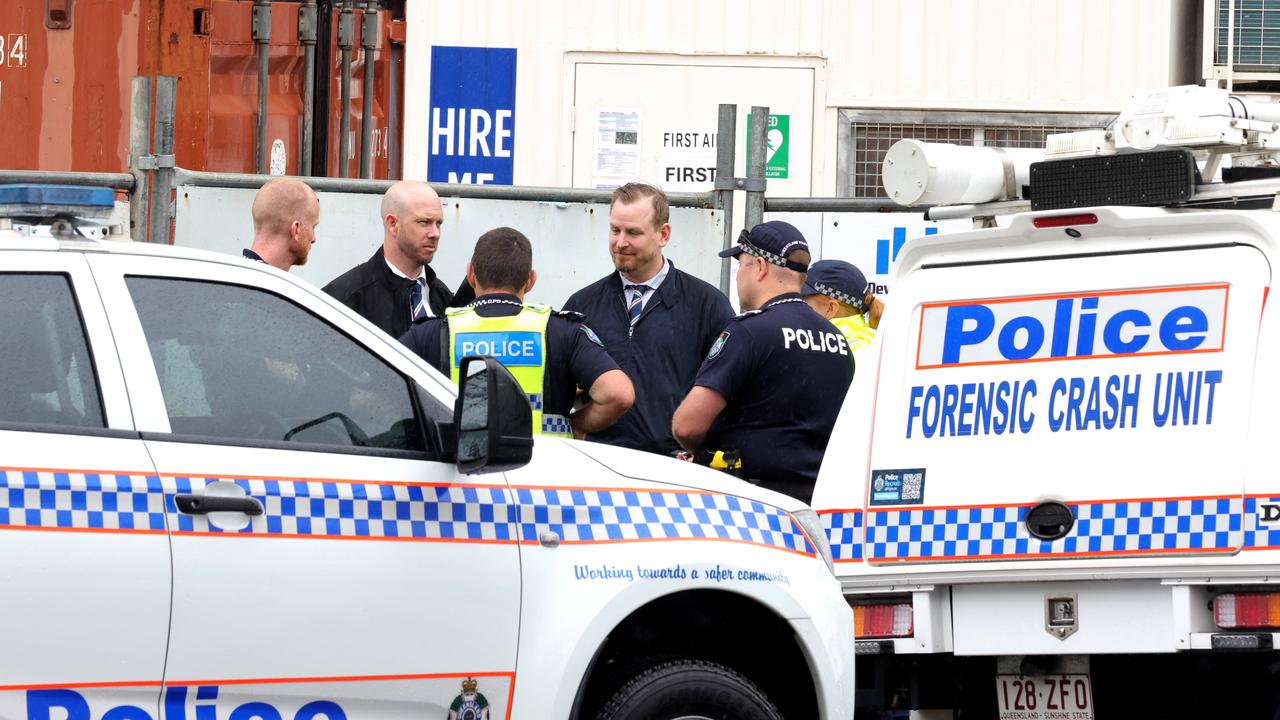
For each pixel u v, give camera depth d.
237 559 11.84
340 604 12.20
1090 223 15.20
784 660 14.66
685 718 13.68
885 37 30.78
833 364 18.28
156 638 11.52
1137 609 14.87
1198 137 15.36
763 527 14.32
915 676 16.17
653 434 20.17
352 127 26.23
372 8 26.23
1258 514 14.38
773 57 30.67
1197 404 14.71
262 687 11.91
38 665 11.11
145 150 21.45
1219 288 14.77
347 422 12.62
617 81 30.67
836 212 22.86
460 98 30.64
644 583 13.45
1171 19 31.05
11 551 11.04
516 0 30.64
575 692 13.10
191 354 12.12
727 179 22.75
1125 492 14.87
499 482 13.09
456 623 12.68
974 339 15.63
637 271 20.20
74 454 11.42
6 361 11.44
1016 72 30.84
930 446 15.64
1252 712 15.31
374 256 20.34
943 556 15.45
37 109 23.36
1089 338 15.20
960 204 17.05
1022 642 15.27
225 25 24.44
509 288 17.91
